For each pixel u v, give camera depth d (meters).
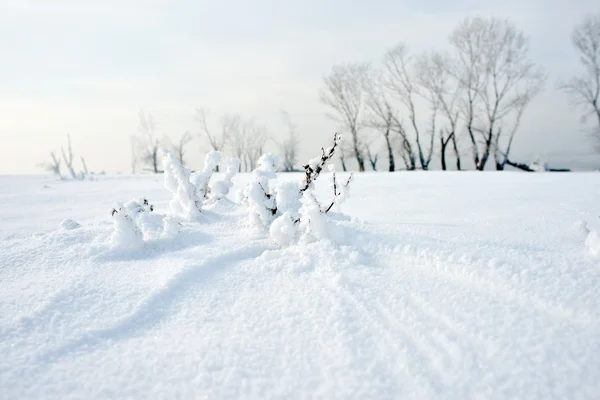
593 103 28.31
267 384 1.85
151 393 1.81
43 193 15.20
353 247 3.51
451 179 15.17
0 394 1.80
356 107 36.25
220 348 2.13
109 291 2.84
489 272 2.67
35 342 2.21
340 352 2.06
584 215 5.97
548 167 29.48
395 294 2.60
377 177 17.52
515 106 30.06
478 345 2.02
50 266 3.37
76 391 1.83
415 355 2.00
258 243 3.88
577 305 2.24
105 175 32.44
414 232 3.92
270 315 2.47
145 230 4.30
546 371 1.80
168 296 2.80
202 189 5.74
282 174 22.55
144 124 48.31
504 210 6.95
